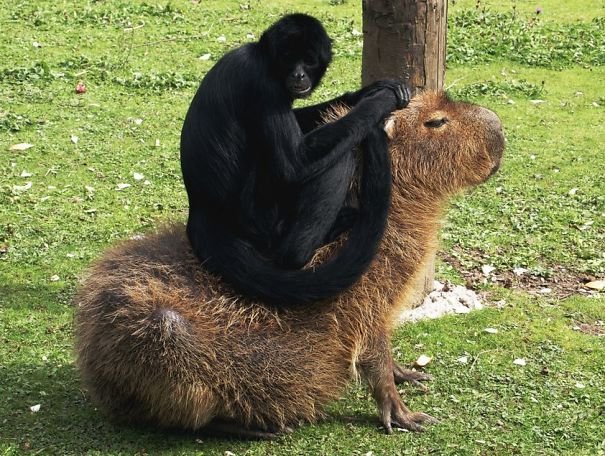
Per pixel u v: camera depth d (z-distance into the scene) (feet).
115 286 18.72
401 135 20.25
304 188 18.65
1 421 20.34
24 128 38.29
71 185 33.55
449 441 19.60
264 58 18.16
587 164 35.99
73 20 52.80
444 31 23.32
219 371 18.63
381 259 19.77
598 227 30.83
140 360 18.25
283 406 19.51
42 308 25.48
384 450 19.38
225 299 18.92
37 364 22.72
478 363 22.74
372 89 19.72
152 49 48.42
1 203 31.91
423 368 22.56
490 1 58.18
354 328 19.69
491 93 43.73
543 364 22.66
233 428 19.86
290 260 18.84
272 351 18.99
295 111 20.56
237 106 18.19
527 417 20.34
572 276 27.89
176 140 37.81
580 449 19.24
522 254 29.04
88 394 21.26
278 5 56.59
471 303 25.99
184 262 19.22
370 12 23.11
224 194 18.53
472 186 21.08
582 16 54.95
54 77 43.83
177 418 19.13
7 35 49.80
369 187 19.07
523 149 37.40
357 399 21.58
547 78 46.06
